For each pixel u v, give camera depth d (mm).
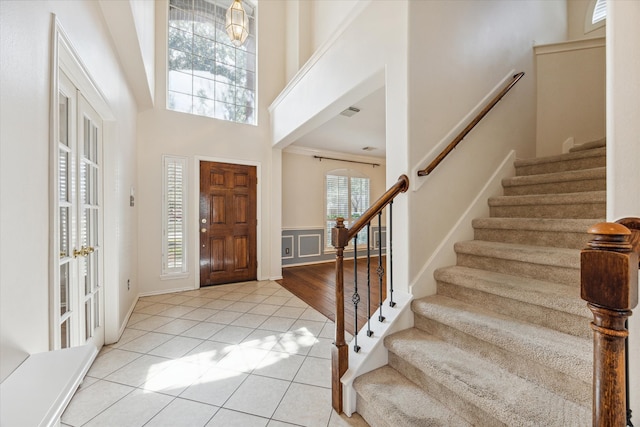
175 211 3818
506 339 1198
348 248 6262
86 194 1977
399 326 1653
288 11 4578
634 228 678
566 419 935
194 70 4074
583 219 1636
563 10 3123
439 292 1822
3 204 799
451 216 1976
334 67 2578
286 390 1672
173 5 3928
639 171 757
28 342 920
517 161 2449
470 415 1142
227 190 4211
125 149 2729
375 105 3418
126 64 2572
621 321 556
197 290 3873
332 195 6082
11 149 842
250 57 4535
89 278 1986
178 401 1573
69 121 1646
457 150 2021
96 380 1772
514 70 2506
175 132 3816
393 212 1818
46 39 1088
